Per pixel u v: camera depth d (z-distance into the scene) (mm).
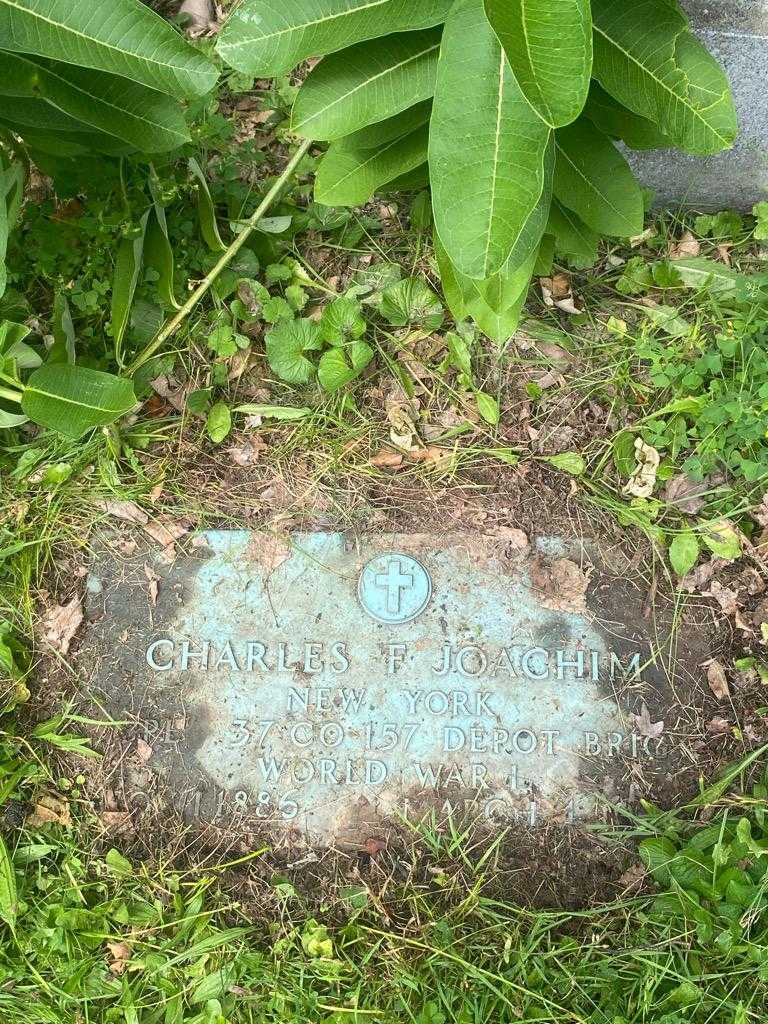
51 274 1032
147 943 924
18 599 988
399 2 750
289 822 941
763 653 987
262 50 750
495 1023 908
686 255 1079
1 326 938
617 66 794
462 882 934
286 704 956
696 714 969
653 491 1023
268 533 993
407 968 917
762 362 1005
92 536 996
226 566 986
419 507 1001
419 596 975
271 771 948
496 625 972
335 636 968
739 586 1000
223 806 945
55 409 883
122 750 958
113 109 838
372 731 950
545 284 1063
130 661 972
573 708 958
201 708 959
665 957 915
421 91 810
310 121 818
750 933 921
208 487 1007
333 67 803
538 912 924
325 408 1029
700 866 919
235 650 968
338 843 938
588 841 939
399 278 1055
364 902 928
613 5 773
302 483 1009
